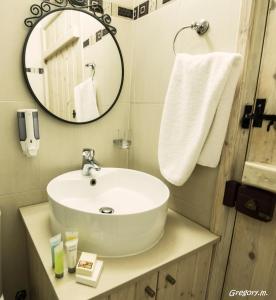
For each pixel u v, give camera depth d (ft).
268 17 2.65
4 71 3.32
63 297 2.08
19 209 3.72
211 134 2.94
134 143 4.73
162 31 3.81
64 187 3.60
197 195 3.51
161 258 2.68
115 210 3.55
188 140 3.12
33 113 3.37
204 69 2.91
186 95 3.13
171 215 3.80
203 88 2.94
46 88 3.64
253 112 2.90
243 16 2.67
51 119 3.84
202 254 3.14
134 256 2.69
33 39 3.40
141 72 4.35
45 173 3.94
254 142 2.93
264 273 2.98
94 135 4.38
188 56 3.18
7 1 3.18
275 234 2.81
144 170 4.52
